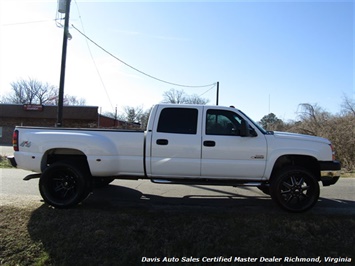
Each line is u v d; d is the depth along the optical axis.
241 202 6.43
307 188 5.54
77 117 36.56
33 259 4.01
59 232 4.56
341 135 16.34
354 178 10.53
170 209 5.72
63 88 14.95
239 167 5.59
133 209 5.60
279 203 5.49
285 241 4.37
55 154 5.88
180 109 5.77
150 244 4.27
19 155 5.77
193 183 5.69
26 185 8.02
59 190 5.65
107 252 4.13
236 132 5.67
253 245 4.27
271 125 26.84
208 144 5.59
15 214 5.12
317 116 22.42
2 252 4.11
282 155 5.62
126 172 5.72
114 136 5.71
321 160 5.66
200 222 4.84
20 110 37.47
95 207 5.73
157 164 5.63
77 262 3.95
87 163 5.96
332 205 6.31
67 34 14.96
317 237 4.50
